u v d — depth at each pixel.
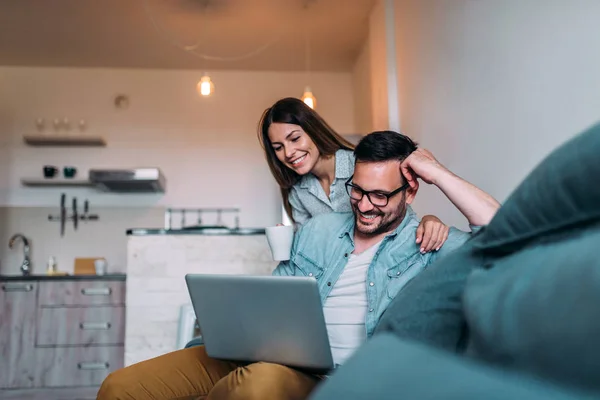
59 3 4.51
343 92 6.06
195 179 5.77
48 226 5.54
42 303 4.50
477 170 2.81
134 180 5.17
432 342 0.90
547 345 0.55
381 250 1.51
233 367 1.52
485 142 2.70
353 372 0.58
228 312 1.32
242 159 5.84
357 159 1.52
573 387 0.51
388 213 1.49
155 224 5.64
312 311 1.20
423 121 3.67
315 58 5.73
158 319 3.41
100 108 5.79
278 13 4.73
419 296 0.99
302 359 1.26
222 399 1.20
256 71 6.02
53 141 5.50
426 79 3.57
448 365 0.53
